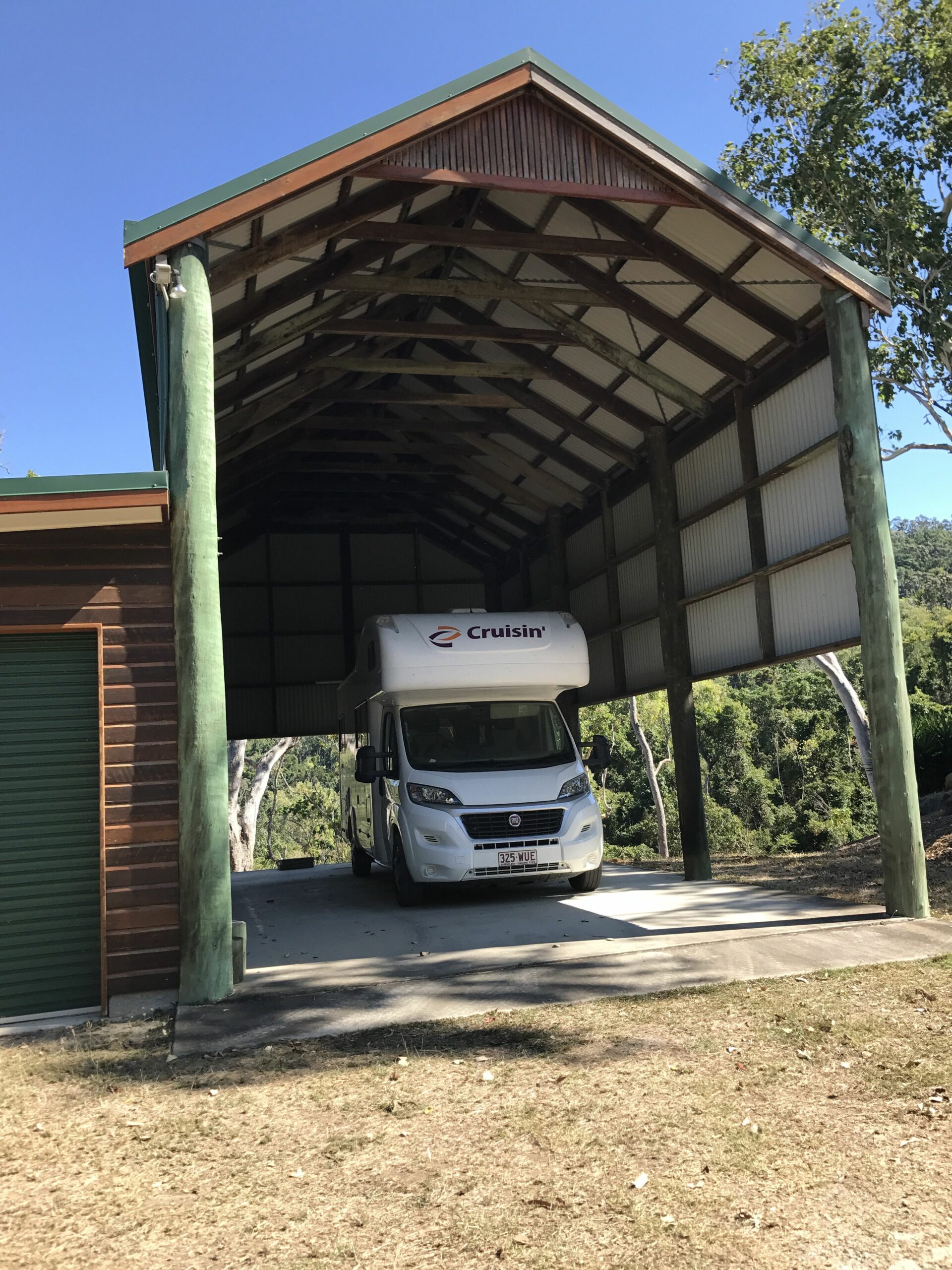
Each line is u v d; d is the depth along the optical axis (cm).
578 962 691
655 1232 328
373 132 757
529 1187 365
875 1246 315
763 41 1886
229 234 815
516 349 1361
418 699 1091
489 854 985
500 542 2022
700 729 5156
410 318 1397
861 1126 409
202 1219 354
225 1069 517
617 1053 509
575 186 822
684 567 1280
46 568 677
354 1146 411
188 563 680
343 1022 588
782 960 683
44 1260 328
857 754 5016
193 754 663
